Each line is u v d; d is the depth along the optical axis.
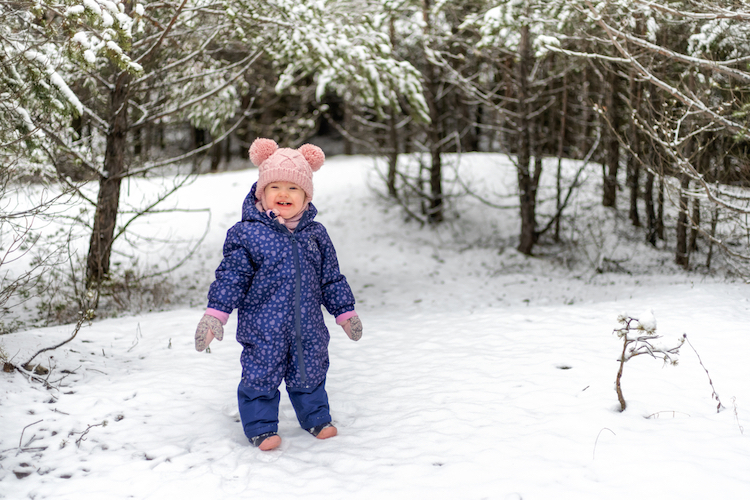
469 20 8.23
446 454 2.79
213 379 4.03
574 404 3.31
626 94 11.80
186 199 13.81
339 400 3.68
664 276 10.11
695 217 8.36
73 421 3.22
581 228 12.88
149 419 3.31
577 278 10.59
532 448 2.77
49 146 6.19
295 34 7.27
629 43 7.55
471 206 13.96
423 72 12.95
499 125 14.36
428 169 13.39
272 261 2.94
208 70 8.58
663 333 4.71
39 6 4.04
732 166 8.16
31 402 3.40
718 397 3.24
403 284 10.47
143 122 7.74
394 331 5.75
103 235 7.53
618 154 13.16
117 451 2.92
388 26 11.87
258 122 19.72
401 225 13.33
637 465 2.50
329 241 3.20
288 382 3.06
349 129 20.34
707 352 4.13
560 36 7.21
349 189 14.91
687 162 5.77
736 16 5.22
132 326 5.49
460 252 12.25
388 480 2.55
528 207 12.08
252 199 3.13
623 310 5.70
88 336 4.98
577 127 15.79
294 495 2.47
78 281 7.36
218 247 11.90
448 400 3.57
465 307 8.45
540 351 4.48
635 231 12.62
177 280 9.96
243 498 2.46
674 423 2.96
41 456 2.83
